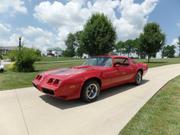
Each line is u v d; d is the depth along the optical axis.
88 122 3.86
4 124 3.77
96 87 5.38
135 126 3.58
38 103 5.09
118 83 6.34
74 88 4.78
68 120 3.97
